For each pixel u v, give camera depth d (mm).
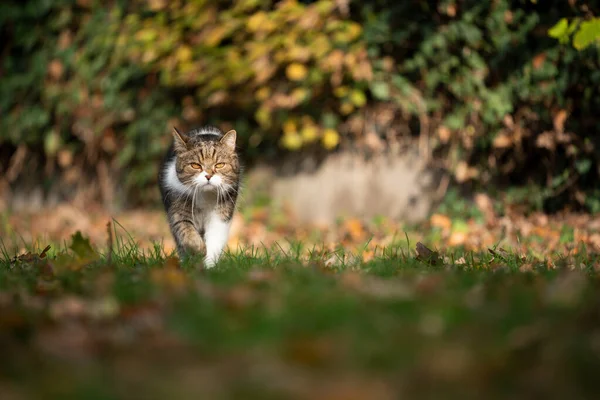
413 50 13477
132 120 15484
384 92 13305
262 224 14133
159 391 3561
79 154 16297
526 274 6605
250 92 14055
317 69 13477
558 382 3650
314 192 14578
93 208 16203
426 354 4027
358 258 8195
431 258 8039
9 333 4574
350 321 4559
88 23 15508
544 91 12586
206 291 5473
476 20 12742
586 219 12586
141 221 14883
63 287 6141
